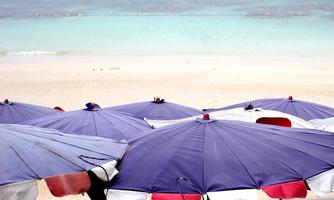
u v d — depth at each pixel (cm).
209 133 491
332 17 5253
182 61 2888
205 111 852
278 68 2595
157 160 464
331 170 453
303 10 5975
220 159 457
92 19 5541
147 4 7238
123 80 2297
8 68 2722
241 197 425
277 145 479
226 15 5675
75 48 3522
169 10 6456
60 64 2838
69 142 482
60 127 679
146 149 484
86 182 430
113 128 682
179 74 2438
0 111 813
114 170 457
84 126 681
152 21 5222
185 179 439
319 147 486
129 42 3762
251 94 1972
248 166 450
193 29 4469
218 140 481
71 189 421
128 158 479
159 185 439
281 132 510
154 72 2503
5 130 466
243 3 7025
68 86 2180
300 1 6975
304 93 1983
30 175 411
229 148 470
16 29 4775
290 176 443
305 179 443
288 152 470
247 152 466
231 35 4050
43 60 3022
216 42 3697
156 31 4378
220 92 2011
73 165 439
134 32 4328
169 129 509
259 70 2533
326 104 1802
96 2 7731
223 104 1809
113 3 7500
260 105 855
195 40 3809
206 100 1875
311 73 2436
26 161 425
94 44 3697
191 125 509
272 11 5959
